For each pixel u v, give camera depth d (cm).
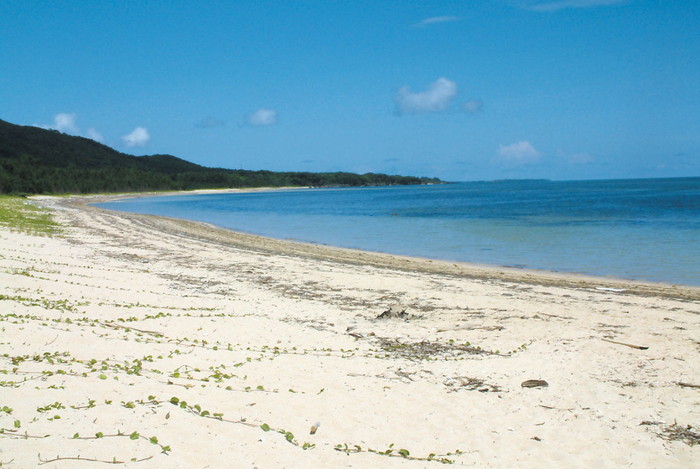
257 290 1908
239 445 683
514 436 802
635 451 761
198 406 789
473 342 1304
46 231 3431
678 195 10081
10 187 9869
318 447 716
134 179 15850
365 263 2609
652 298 1795
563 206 7456
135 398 794
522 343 1284
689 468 716
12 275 1748
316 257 2800
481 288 1977
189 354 1101
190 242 3344
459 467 696
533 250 3100
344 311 1616
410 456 718
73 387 806
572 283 2091
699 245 3122
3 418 662
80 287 1722
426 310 1638
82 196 11938
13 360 911
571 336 1325
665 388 984
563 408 907
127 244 3072
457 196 13250
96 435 646
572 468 710
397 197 13075
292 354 1159
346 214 6612
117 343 1119
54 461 572
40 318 1251
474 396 956
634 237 3556
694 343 1251
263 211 7394
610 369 1082
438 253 3033
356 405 888
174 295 1752
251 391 904
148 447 635
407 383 1012
